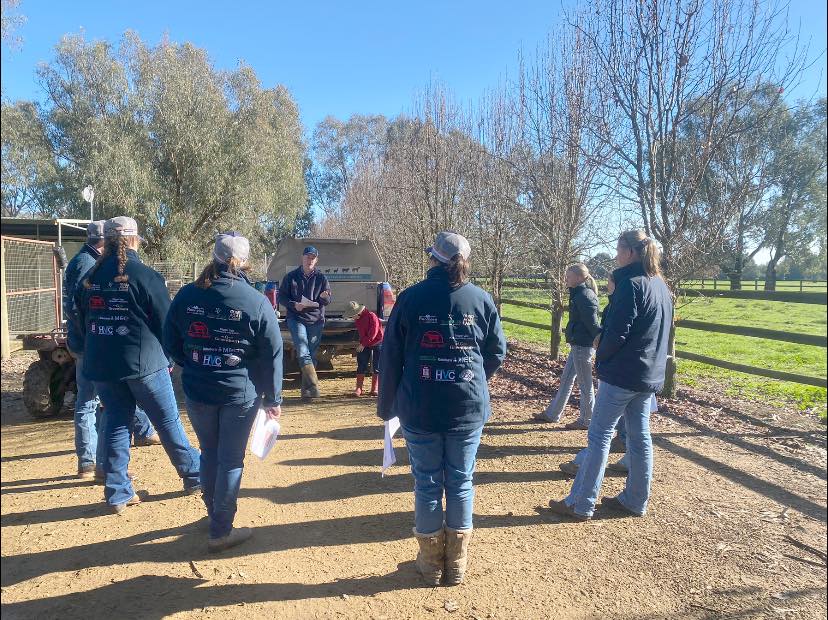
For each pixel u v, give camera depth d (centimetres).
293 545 353
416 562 325
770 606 293
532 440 559
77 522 382
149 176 2327
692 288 718
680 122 657
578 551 349
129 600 294
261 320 337
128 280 375
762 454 516
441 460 313
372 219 2038
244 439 345
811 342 596
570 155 859
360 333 745
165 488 439
